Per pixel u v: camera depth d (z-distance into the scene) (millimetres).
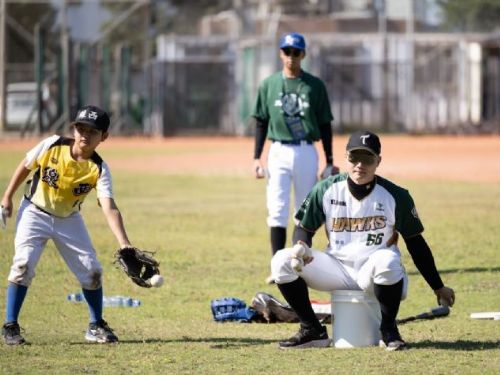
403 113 138750
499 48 138250
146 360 20609
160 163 83875
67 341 22812
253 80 136375
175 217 47094
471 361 20047
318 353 21016
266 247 38125
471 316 25250
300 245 20641
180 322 25391
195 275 32375
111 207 21953
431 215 46375
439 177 67500
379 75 138250
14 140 118375
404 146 107250
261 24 157250
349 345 21609
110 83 132625
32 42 135375
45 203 22188
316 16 158625
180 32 172250
